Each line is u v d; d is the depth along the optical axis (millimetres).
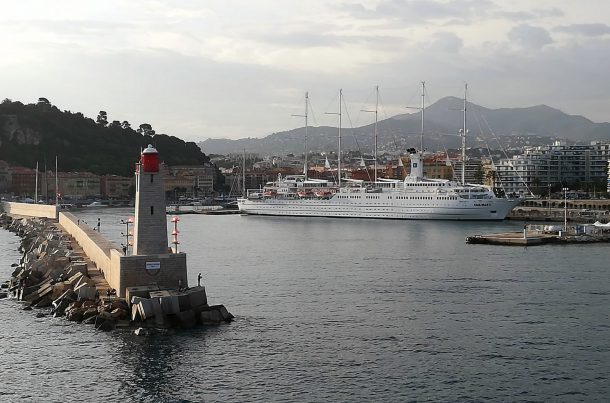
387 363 60719
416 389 54750
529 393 54062
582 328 72125
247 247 151500
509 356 62688
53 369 58719
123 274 74562
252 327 71875
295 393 53844
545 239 152375
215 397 53125
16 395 53562
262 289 94312
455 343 66625
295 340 67312
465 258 126812
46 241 130125
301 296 89062
